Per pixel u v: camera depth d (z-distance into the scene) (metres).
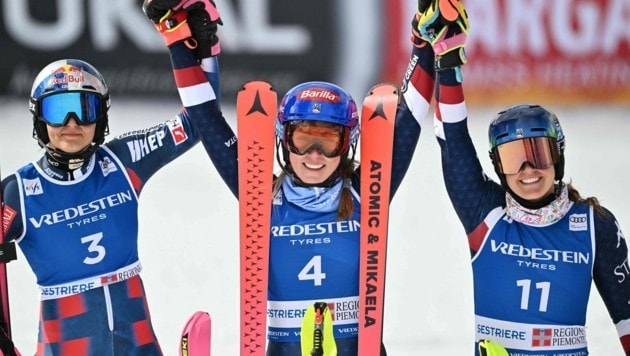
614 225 14.82
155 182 35.50
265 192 15.08
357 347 15.08
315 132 14.38
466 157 14.97
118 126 40.34
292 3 43.28
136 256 16.14
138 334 15.91
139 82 42.62
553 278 14.72
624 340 14.77
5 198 15.51
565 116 43.94
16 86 42.53
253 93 15.48
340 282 14.98
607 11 44.84
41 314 15.83
